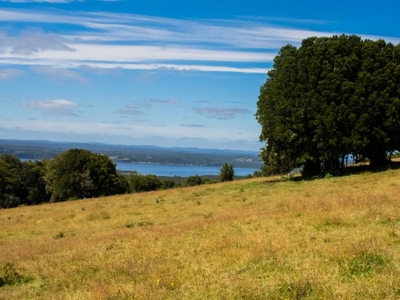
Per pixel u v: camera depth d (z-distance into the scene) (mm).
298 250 9844
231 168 74312
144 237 14750
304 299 6754
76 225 23281
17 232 23312
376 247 8836
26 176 75562
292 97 34500
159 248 12391
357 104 31938
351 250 8812
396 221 11797
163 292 8016
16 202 70625
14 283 10703
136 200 35156
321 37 36375
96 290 8383
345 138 32156
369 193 19188
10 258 14023
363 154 36594
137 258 11500
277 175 50062
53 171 66812
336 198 18391
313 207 15914
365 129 31672
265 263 9156
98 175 69625
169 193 39219
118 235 16141
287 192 27453
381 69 32125
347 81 32469
